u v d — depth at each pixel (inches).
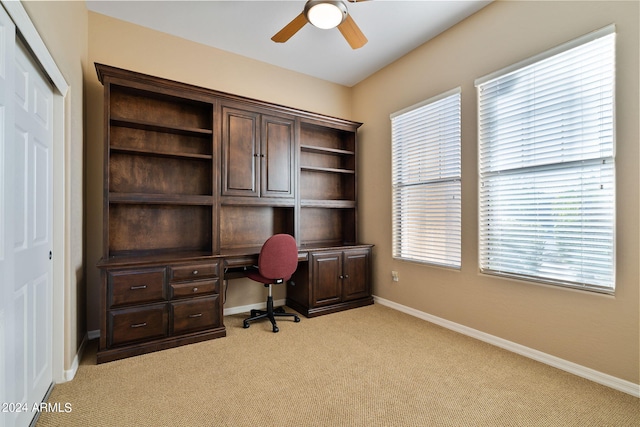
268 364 90.1
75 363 86.1
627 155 76.6
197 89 116.1
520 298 97.7
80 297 96.7
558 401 72.6
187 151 125.4
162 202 108.7
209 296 109.1
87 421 64.7
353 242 160.9
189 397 73.5
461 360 93.1
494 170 105.7
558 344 88.8
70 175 82.4
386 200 149.3
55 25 71.4
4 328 48.5
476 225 110.5
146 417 66.1
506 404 71.4
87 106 108.9
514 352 98.5
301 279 138.8
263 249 115.5
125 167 114.3
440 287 123.1
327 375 84.0
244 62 140.5
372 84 157.9
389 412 68.4
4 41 47.9
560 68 89.2
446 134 121.9
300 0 103.3
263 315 125.1
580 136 85.0
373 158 157.2
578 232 85.6
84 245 104.8
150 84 107.6
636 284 75.0
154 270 99.4
